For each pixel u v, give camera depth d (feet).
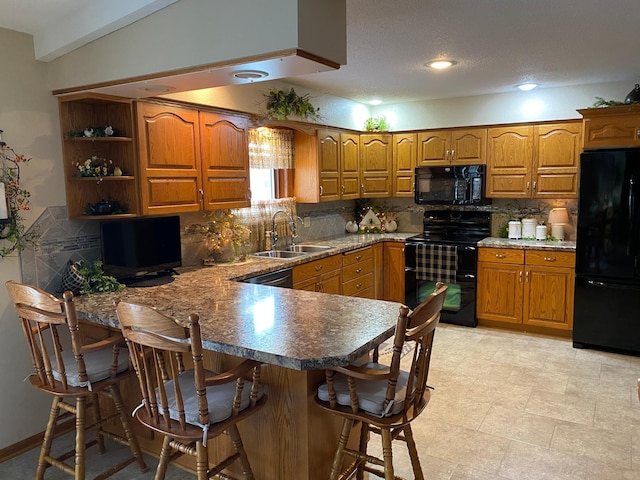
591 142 13.51
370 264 17.35
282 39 6.59
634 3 8.17
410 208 19.79
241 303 8.31
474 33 9.73
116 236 9.94
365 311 7.72
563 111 15.79
